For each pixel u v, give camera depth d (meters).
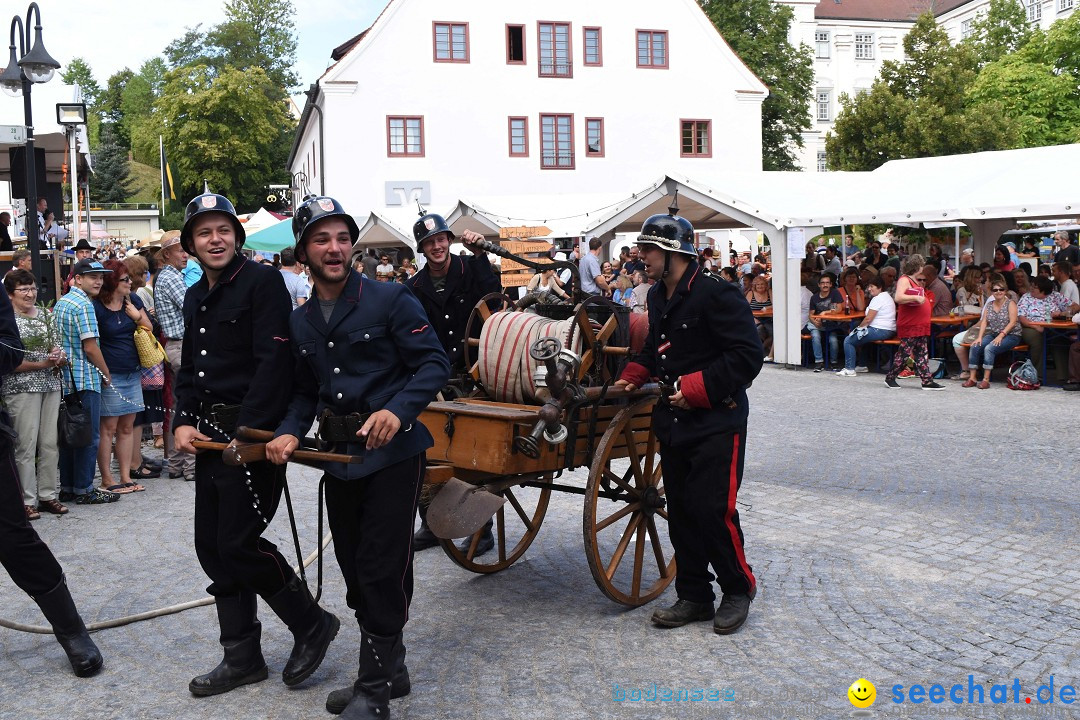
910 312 13.34
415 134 37.62
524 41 38.44
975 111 41.88
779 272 16.34
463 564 5.66
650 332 4.93
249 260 4.12
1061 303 13.41
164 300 8.49
